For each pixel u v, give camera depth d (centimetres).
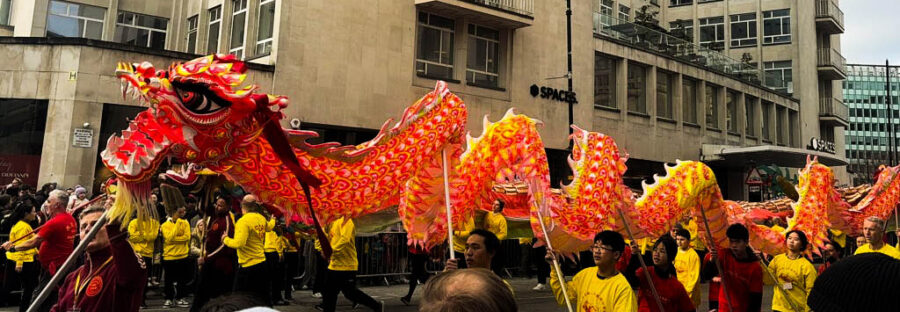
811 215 955
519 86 2177
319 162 536
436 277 189
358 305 1052
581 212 714
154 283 1141
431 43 2020
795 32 3478
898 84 8644
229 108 445
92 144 1562
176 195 520
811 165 993
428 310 177
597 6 3092
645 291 526
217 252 836
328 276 865
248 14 1862
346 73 1803
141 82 422
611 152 764
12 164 1541
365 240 1298
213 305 203
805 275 615
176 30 2195
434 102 625
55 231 626
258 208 834
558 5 2341
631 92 2622
